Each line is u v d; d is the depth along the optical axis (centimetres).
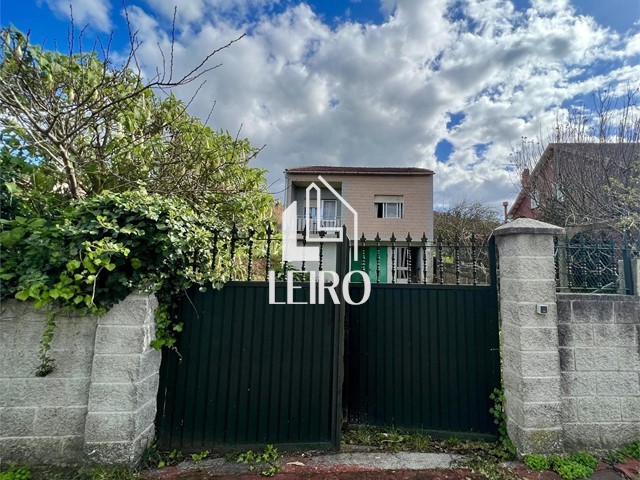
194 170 379
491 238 280
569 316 244
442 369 275
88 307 210
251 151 432
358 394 277
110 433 208
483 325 273
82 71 281
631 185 499
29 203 256
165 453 235
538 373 231
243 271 332
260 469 220
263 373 253
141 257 221
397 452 242
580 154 633
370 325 284
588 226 355
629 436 237
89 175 320
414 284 287
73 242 208
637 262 254
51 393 209
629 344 244
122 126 334
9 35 243
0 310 208
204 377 249
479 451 245
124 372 212
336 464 227
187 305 255
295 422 249
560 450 226
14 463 203
